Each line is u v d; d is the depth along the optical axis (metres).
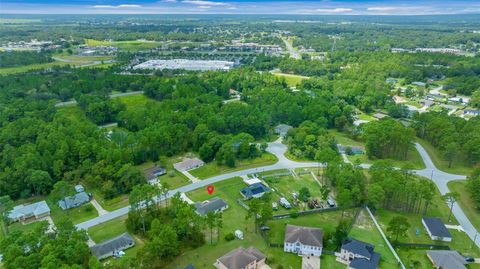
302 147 154.75
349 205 111.75
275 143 169.25
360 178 116.75
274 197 119.00
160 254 83.12
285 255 89.81
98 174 121.38
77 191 118.19
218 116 175.62
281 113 193.00
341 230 94.56
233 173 136.25
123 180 118.25
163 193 116.12
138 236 96.94
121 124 184.50
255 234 98.38
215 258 87.81
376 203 107.56
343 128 186.50
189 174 134.62
